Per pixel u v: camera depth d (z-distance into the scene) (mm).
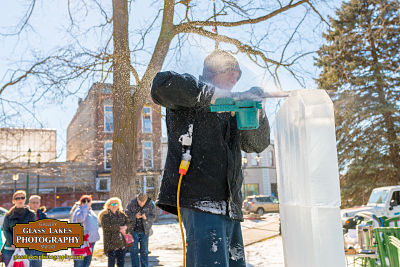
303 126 1064
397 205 8891
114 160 7293
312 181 1023
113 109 7172
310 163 1031
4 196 22094
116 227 4934
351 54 15359
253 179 32312
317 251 997
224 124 1234
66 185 22656
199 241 1109
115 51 6801
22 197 4496
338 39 9727
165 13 6926
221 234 1128
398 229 2721
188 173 1183
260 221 14578
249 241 7914
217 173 1178
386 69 17188
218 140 1206
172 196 1202
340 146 17984
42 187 22516
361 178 18391
